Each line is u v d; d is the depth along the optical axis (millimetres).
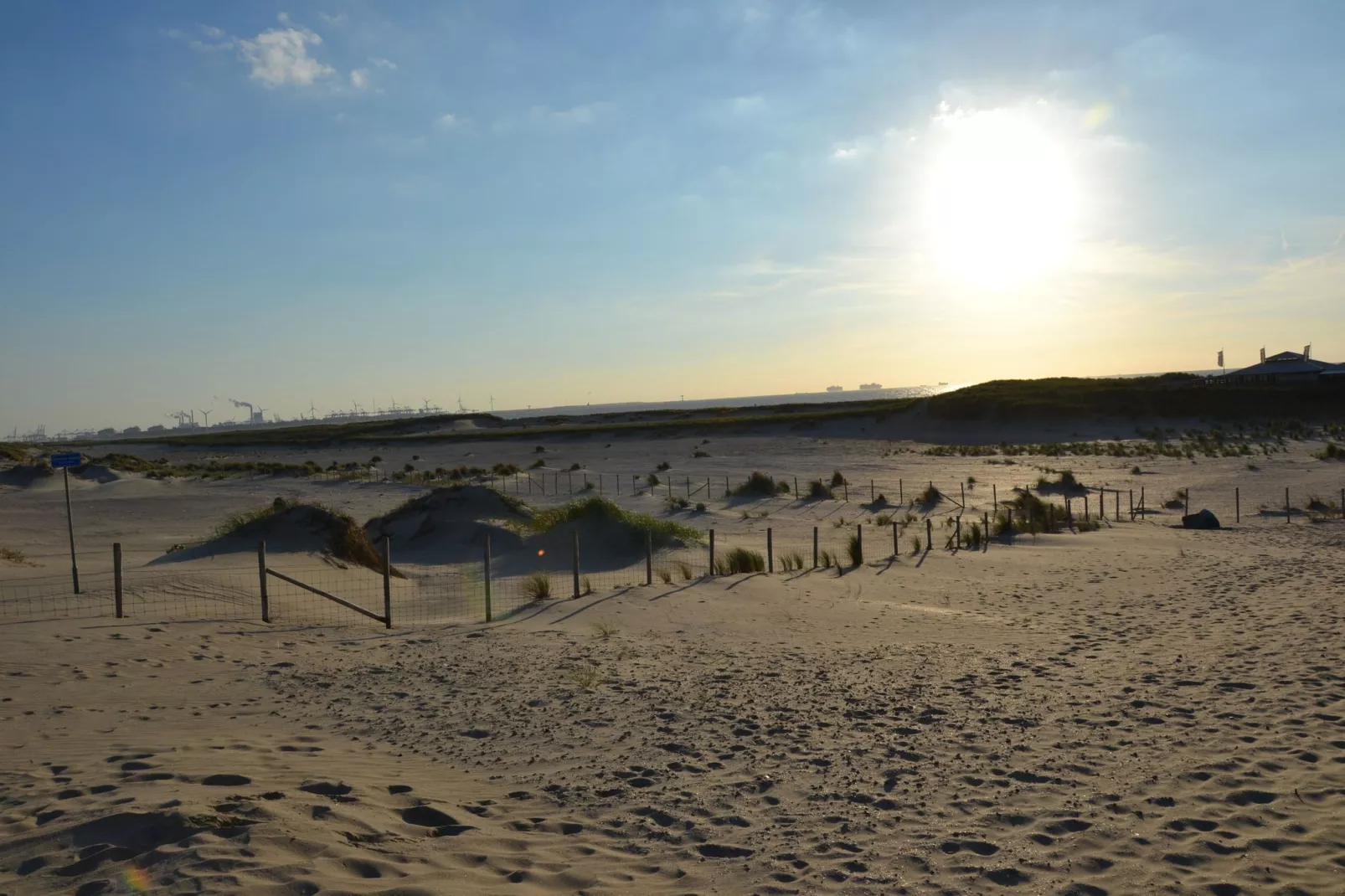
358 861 4672
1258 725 7727
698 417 127500
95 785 5832
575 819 5734
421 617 15727
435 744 7543
